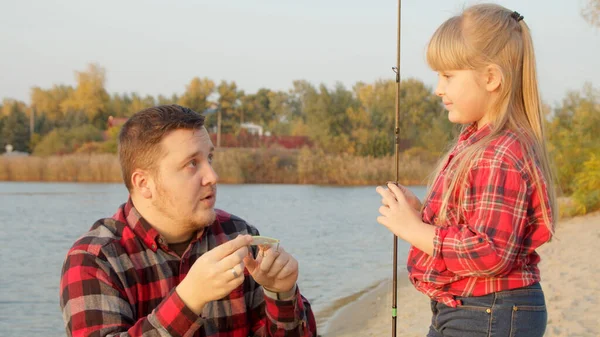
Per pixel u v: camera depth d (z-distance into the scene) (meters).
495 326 1.94
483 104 2.08
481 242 1.86
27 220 16.78
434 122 36.31
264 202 22.11
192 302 1.62
